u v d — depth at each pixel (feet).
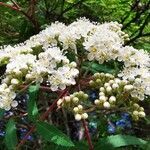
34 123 0.75
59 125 1.54
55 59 0.80
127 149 0.99
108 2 1.21
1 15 1.24
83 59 0.86
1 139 1.52
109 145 0.76
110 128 1.64
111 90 0.80
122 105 0.85
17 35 1.26
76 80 0.84
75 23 0.90
